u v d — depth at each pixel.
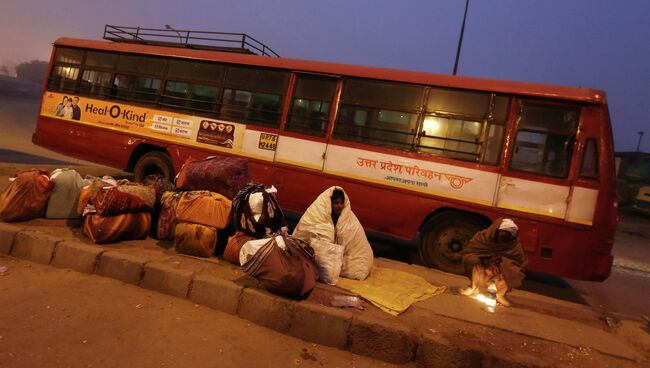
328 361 3.28
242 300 3.79
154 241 5.11
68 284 3.96
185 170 5.32
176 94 7.29
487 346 3.41
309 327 3.56
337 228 4.67
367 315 3.64
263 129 6.59
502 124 5.49
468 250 4.88
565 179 5.15
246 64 6.82
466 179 5.54
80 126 7.94
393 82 6.02
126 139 7.56
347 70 6.24
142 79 7.57
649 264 9.52
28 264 4.33
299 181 6.34
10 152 12.86
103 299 3.73
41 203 5.03
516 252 4.65
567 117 5.26
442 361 3.33
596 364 3.37
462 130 5.66
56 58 8.27
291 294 3.74
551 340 3.65
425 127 5.81
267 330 3.63
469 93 5.68
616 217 5.03
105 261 4.25
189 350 3.10
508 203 5.34
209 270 4.30
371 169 5.98
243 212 4.58
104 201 4.61
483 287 4.63
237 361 3.05
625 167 29.42
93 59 7.98
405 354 3.39
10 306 3.37
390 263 5.64
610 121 5.17
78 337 3.04
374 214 5.95
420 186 5.74
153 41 9.16
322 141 6.26
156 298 3.92
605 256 4.99
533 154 5.33
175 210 4.91
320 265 4.32
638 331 4.09
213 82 7.03
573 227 5.07
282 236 3.99
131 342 3.09
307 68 6.43
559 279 6.92
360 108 6.15
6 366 2.58
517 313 4.23
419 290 4.48
